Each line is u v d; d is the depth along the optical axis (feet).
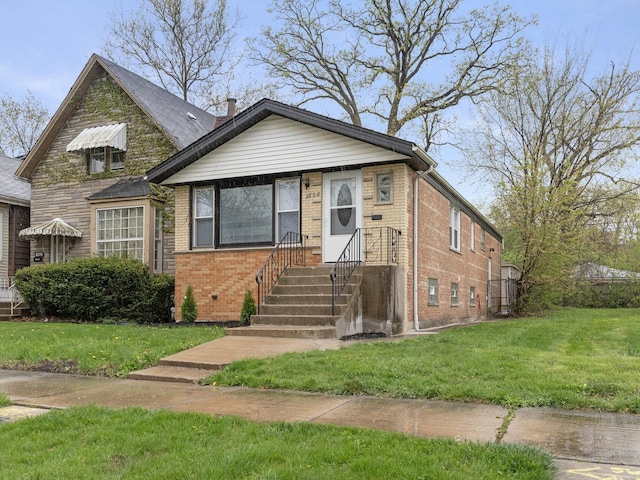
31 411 18.80
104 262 52.29
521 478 11.35
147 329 40.75
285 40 97.91
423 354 26.55
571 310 86.89
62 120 67.62
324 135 43.50
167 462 12.62
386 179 42.19
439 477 11.31
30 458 13.20
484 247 79.20
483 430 15.16
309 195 44.27
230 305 46.57
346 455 12.75
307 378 22.03
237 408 18.31
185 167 48.62
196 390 21.91
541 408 17.62
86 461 12.85
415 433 14.90
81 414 17.17
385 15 93.81
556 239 69.92
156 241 58.54
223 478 11.54
